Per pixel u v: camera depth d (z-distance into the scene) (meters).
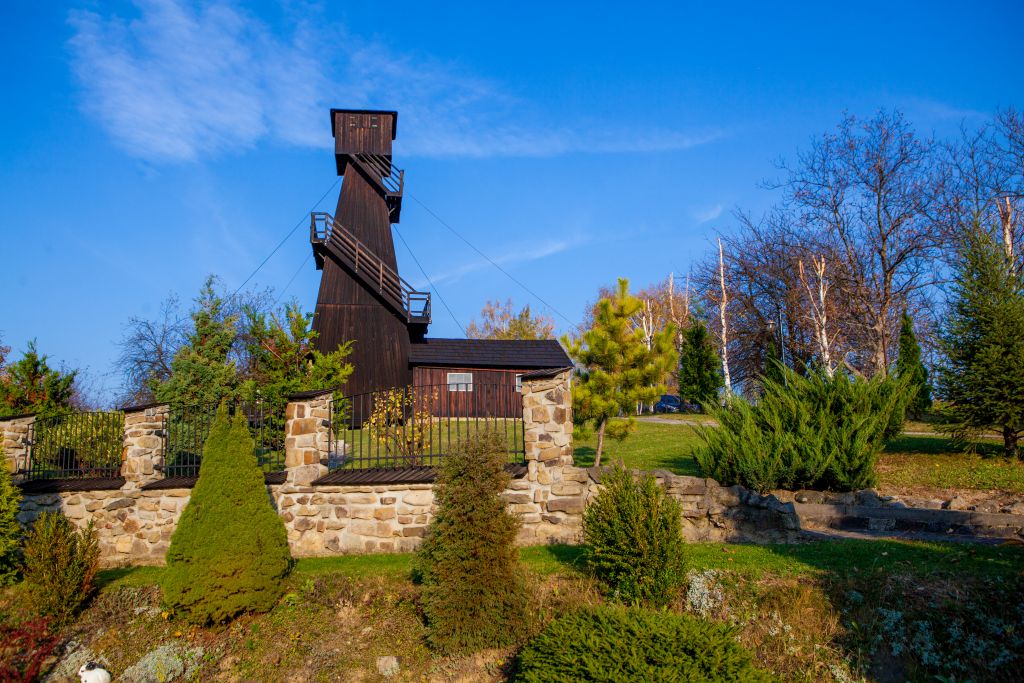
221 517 8.46
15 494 10.43
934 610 7.36
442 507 7.89
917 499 10.94
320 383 16.09
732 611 7.68
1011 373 13.06
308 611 8.45
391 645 7.85
